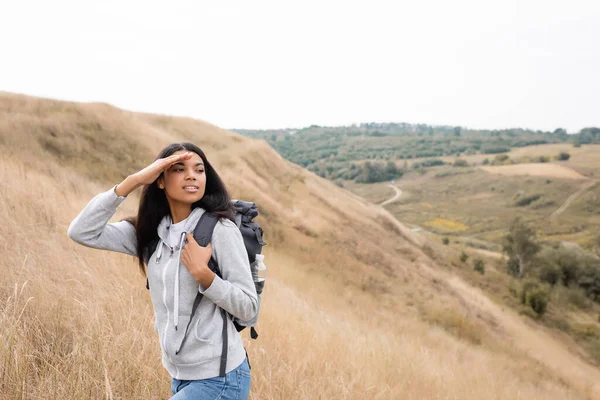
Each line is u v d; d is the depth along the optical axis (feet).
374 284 65.57
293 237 68.44
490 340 62.13
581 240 318.86
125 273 14.61
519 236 168.35
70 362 8.39
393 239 102.58
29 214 16.87
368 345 19.90
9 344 7.90
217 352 5.73
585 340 102.22
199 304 5.77
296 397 10.83
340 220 93.66
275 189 91.66
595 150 613.11
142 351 9.09
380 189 545.03
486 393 22.80
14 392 7.35
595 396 59.26
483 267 123.44
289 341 14.71
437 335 49.37
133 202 42.09
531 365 58.65
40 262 12.48
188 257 5.52
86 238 5.86
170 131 95.91
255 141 114.52
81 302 10.34
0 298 9.68
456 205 456.86
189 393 5.68
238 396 5.91
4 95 66.13
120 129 72.59
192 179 5.84
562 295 144.36
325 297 42.88
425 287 75.31
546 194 438.81
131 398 8.27
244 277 5.78
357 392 13.12
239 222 6.14
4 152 40.06
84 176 53.16
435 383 18.69
